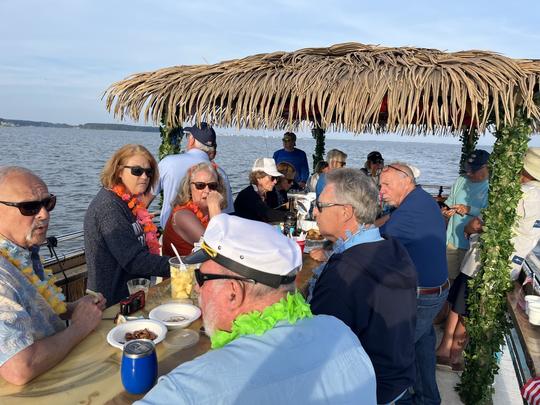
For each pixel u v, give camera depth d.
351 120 2.92
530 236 3.44
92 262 2.79
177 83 3.51
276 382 0.93
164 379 0.91
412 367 1.83
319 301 1.84
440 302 2.81
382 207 4.58
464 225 4.44
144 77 3.72
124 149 2.92
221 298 1.10
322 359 1.03
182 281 2.37
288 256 1.12
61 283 3.51
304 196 5.02
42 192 1.85
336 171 2.11
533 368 2.44
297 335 1.04
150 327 1.98
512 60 2.93
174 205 3.39
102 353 1.78
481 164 4.38
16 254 1.79
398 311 1.76
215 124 3.49
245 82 3.24
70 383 1.57
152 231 3.01
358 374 1.08
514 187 3.02
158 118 3.55
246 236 1.12
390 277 1.77
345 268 1.80
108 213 2.74
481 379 3.21
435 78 2.82
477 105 2.90
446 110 2.76
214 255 1.11
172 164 4.21
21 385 1.54
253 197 4.54
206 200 3.31
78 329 1.84
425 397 2.98
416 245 2.73
